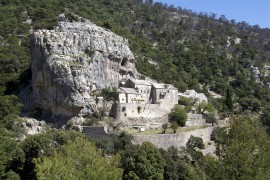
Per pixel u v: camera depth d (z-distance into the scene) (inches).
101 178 2920.8
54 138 4692.4
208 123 7140.8
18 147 4446.4
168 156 4763.8
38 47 6761.8
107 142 5182.1
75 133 5024.6
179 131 6230.3
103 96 6624.0
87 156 3093.0
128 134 5541.3
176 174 4458.7
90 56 6752.0
